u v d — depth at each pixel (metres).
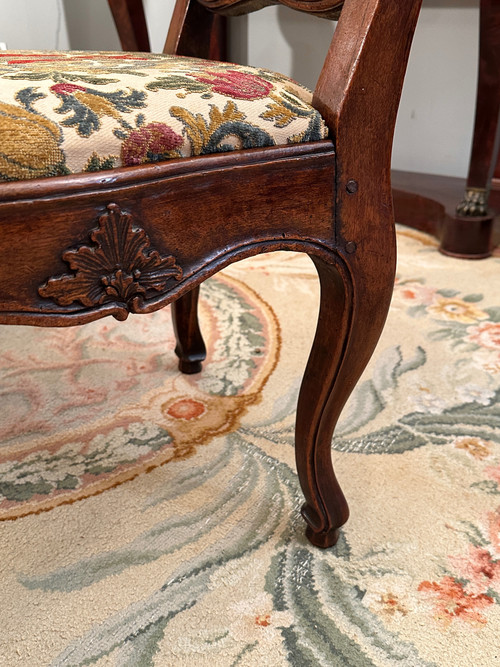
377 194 0.50
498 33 1.20
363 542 0.65
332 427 0.59
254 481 0.74
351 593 0.59
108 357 1.02
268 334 1.09
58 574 0.61
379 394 0.91
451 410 0.87
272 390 0.92
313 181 0.47
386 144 0.49
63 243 0.38
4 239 0.36
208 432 0.83
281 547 0.65
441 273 1.34
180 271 0.43
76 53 0.65
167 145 0.41
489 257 1.44
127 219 0.40
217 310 1.17
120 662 0.52
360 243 0.51
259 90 0.47
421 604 0.58
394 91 0.47
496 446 0.80
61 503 0.70
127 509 0.69
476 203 1.39
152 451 0.79
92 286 0.40
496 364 0.98
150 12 1.97
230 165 0.43
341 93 0.46
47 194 0.37
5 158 0.36
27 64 0.51
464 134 1.71
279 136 0.45
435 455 0.78
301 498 0.71
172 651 0.53
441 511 0.69
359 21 0.45
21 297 0.38
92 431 0.83
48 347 1.05
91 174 0.38
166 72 0.47
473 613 0.57
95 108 0.40
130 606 0.58
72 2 2.07
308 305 1.20
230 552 0.64
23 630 0.55
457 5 1.60
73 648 0.54
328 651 0.54
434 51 1.68
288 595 0.59
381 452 0.78
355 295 0.52
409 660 0.53
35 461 0.77
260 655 0.53
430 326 1.11
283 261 1.42
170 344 1.06
